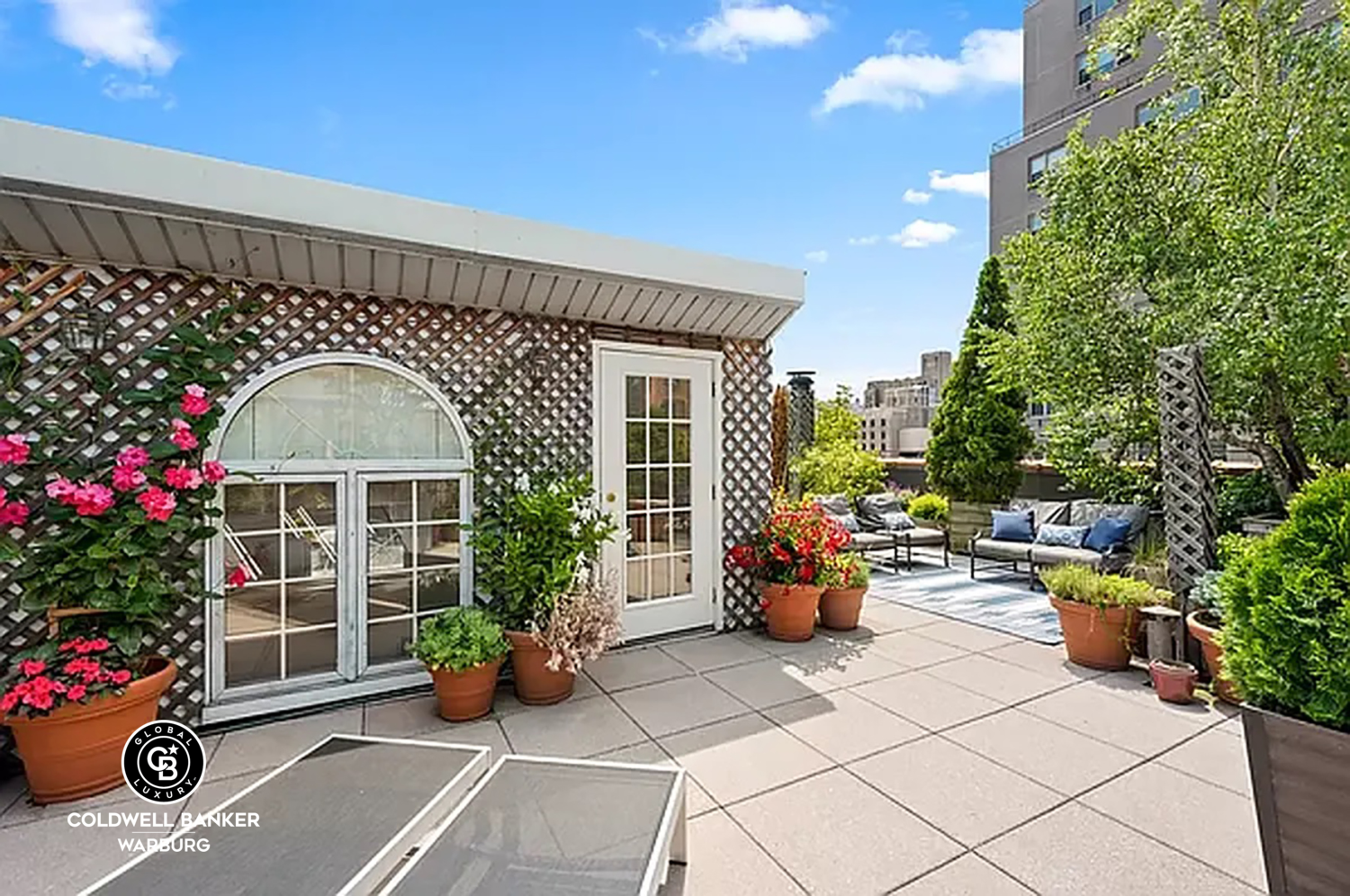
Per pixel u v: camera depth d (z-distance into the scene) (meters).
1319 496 2.08
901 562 8.41
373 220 3.48
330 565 3.77
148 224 3.07
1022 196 16.11
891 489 11.54
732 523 5.23
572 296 4.29
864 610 5.89
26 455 2.84
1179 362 4.29
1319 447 6.08
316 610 3.73
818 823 2.50
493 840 1.88
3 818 2.58
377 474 3.87
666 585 4.95
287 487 3.66
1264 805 2.01
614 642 3.96
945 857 2.28
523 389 4.32
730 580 5.21
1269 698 2.08
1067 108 15.61
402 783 2.25
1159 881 2.14
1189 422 4.21
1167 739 3.19
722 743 3.20
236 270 3.43
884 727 3.36
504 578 3.87
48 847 2.39
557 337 4.45
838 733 3.29
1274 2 6.28
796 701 3.72
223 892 1.67
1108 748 3.11
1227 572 2.34
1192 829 2.43
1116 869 2.21
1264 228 5.68
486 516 4.16
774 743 3.19
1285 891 1.96
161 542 3.08
